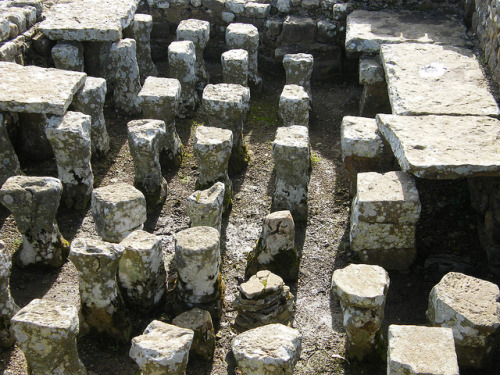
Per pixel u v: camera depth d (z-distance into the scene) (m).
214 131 7.65
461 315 5.12
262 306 5.66
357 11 10.27
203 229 6.00
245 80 9.70
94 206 6.28
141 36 10.32
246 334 4.80
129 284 5.91
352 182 7.47
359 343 5.39
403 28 9.54
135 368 5.49
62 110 7.36
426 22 9.80
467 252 6.71
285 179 7.28
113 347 5.69
